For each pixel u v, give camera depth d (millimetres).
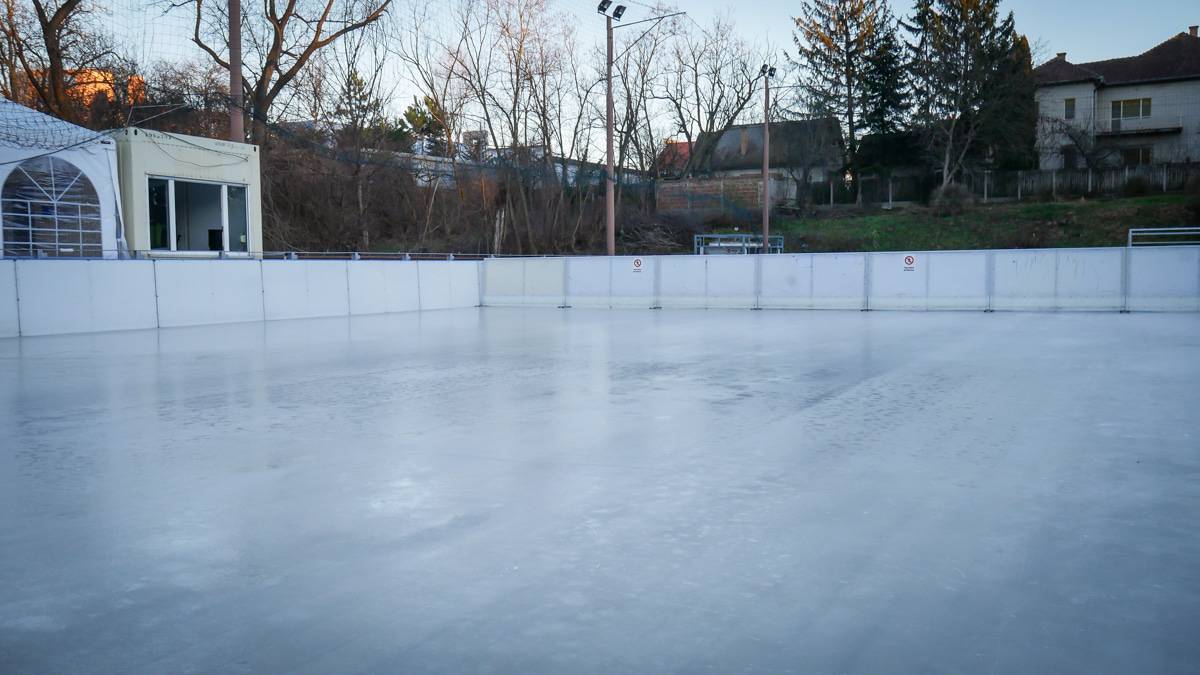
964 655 3166
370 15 38625
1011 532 4605
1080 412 8352
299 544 4543
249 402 9539
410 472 6141
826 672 3037
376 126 41031
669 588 3852
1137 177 51000
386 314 27469
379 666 3131
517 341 17172
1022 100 58281
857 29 65438
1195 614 3518
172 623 3543
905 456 6523
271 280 24516
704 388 10305
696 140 64625
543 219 44688
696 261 29359
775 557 4246
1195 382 10312
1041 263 25391
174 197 23734
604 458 6535
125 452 6934
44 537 4711
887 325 20781
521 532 4699
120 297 20781
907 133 60750
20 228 20672
